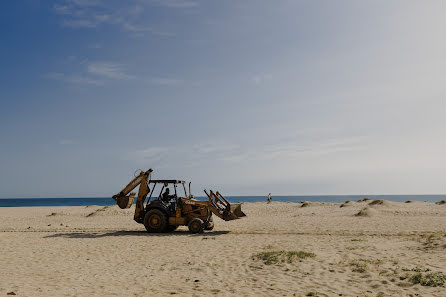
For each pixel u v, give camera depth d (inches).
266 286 263.3
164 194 642.2
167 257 392.2
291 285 263.1
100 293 255.9
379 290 246.1
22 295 249.8
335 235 528.4
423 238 450.6
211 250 421.1
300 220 807.1
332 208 1144.2
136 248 458.9
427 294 234.1
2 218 1063.0
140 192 650.8
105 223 847.7
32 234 618.8
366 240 462.0
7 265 366.0
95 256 411.5
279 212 1132.5
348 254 361.7
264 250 403.5
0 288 271.3
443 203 1212.5
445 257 334.6
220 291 254.8
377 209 957.8
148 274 318.0
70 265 363.6
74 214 1165.1
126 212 1125.7
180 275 310.5
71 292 259.1
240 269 319.9
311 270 303.1
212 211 621.3
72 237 576.4
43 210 1603.1
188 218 624.4
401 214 860.6
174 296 244.7
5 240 546.9
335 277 281.0
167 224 624.7
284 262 329.7
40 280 300.0
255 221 821.9
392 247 403.2
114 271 332.8
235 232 599.8
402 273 282.2
